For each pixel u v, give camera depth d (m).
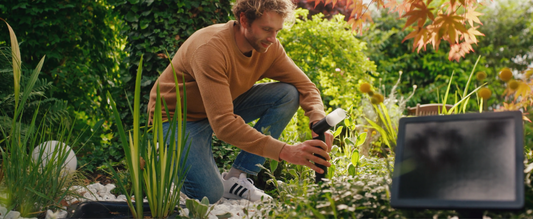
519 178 0.80
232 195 1.91
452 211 0.94
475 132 0.91
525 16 7.70
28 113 2.62
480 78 0.96
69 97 3.37
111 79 3.65
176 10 3.01
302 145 1.43
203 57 1.63
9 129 2.28
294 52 4.26
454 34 1.34
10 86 2.52
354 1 1.73
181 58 1.81
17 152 1.40
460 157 0.90
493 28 7.86
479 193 0.83
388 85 7.43
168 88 1.87
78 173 1.90
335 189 1.16
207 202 1.42
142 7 3.00
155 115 1.28
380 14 8.25
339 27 4.37
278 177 2.21
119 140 2.98
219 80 1.61
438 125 0.96
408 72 8.10
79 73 3.36
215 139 2.77
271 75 2.06
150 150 1.34
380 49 8.16
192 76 1.76
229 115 1.56
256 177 2.23
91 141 3.04
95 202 1.47
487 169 0.85
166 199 1.33
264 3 1.56
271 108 2.03
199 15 3.06
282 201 1.44
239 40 1.77
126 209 1.48
